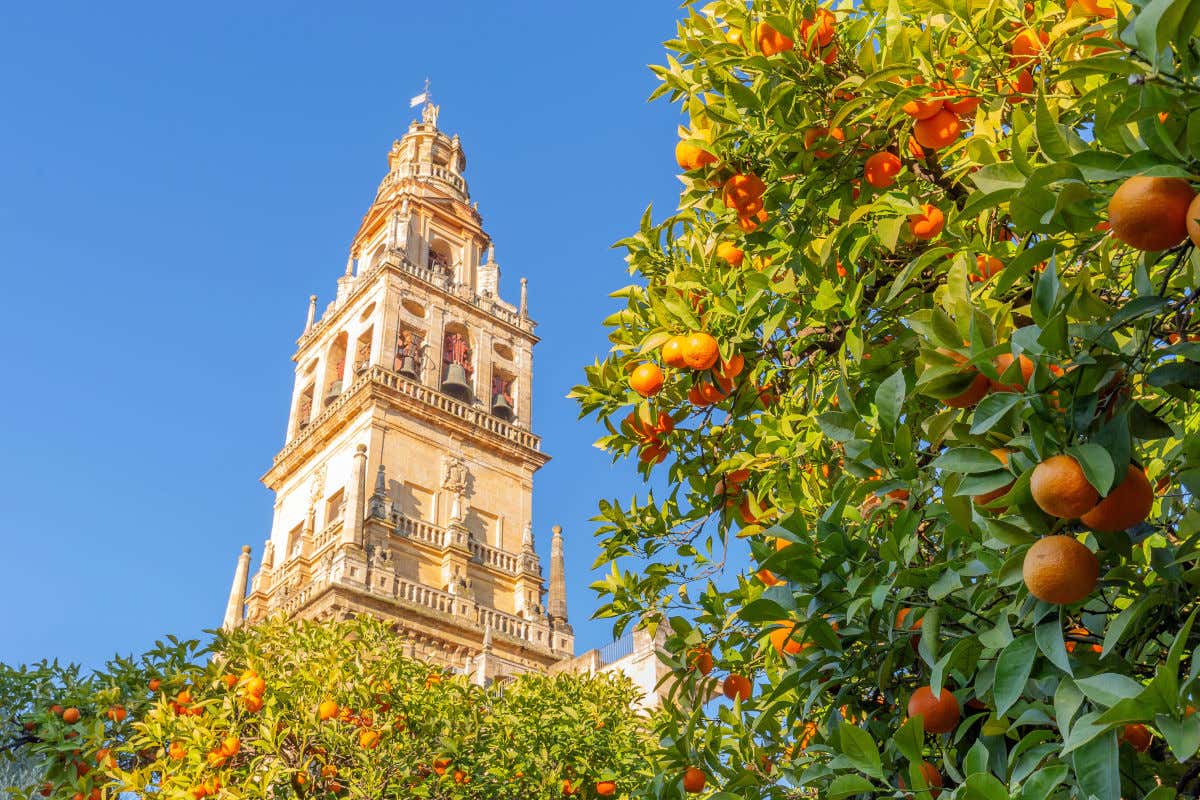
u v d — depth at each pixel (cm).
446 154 6278
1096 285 438
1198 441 367
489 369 5253
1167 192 290
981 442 341
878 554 443
